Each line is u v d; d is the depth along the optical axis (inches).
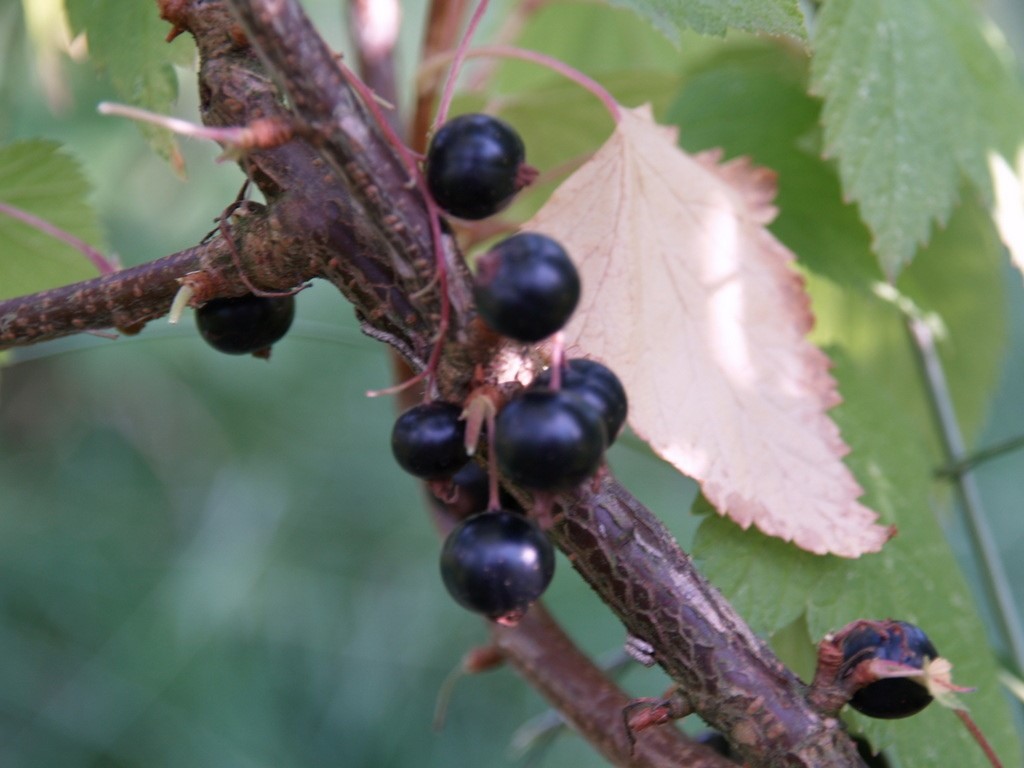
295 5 6.7
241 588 27.5
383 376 31.6
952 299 11.6
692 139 10.8
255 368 31.0
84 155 22.3
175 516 29.7
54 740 25.5
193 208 27.2
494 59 12.9
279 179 7.4
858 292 10.8
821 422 8.4
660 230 8.5
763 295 8.6
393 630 28.0
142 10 9.6
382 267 7.3
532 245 6.7
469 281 7.0
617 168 8.6
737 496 8.2
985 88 10.1
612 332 8.4
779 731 7.2
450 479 7.3
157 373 30.5
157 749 25.4
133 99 9.7
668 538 7.3
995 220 9.8
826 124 9.6
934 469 10.7
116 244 26.4
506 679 27.8
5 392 30.9
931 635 8.7
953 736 8.5
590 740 9.1
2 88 16.5
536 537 6.9
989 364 11.8
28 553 28.2
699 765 8.4
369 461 30.6
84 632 27.0
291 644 27.5
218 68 7.7
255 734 26.0
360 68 11.0
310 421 31.1
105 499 29.7
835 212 10.6
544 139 12.0
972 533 10.8
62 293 8.1
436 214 6.9
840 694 7.2
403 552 29.2
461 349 7.0
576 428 6.7
